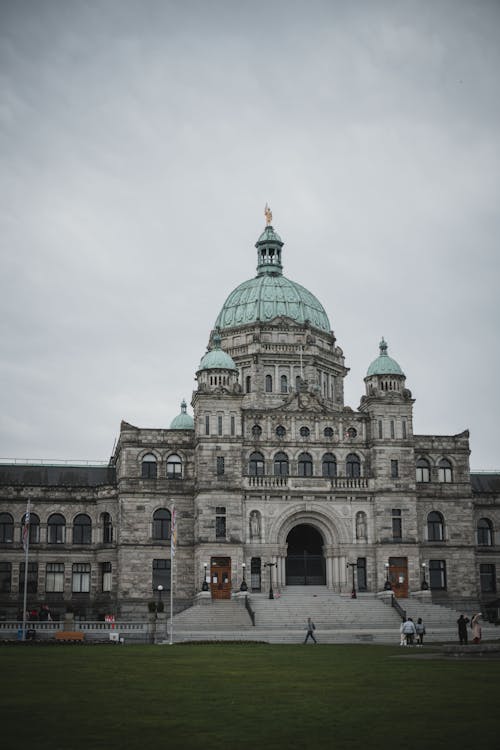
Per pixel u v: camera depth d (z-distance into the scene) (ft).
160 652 203.41
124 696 119.75
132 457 345.10
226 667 162.30
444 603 351.05
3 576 350.43
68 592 351.87
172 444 348.18
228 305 408.26
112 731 94.12
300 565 352.28
